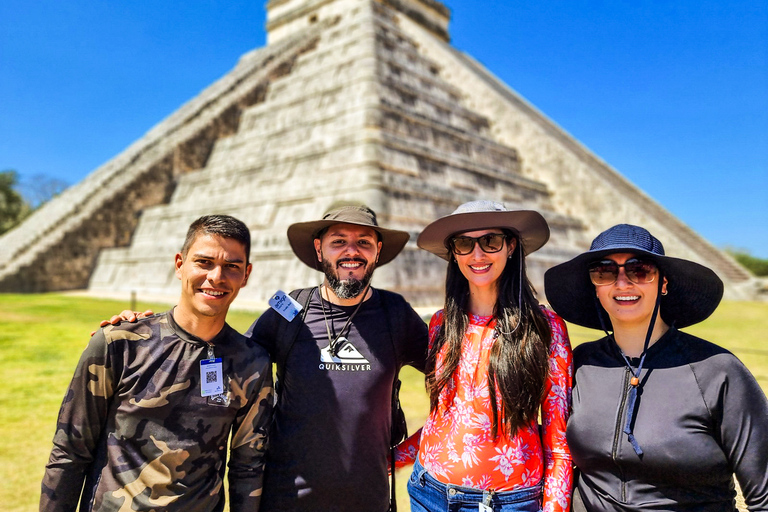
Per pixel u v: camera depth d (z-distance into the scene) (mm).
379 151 13836
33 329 9945
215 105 24438
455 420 2408
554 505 2217
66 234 19453
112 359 2180
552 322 2508
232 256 2332
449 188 15031
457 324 2551
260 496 2414
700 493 1999
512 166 22219
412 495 2521
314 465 2428
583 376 2346
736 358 2049
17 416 5109
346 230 2738
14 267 18266
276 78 25078
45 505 2094
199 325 2314
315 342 2609
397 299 2859
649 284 2211
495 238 2482
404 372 7418
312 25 29422
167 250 17000
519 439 2340
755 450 1927
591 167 23250
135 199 21047
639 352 2262
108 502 2074
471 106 25156
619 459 2078
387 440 2590
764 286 19453
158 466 2125
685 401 2033
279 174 15969
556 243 19141
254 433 2412
